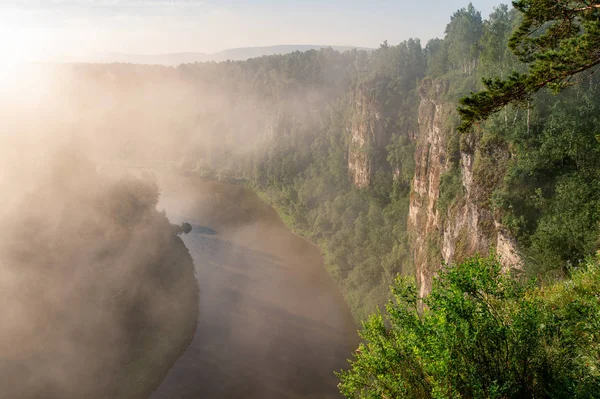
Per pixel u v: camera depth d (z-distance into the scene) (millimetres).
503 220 38625
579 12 15078
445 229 56938
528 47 16797
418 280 69188
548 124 41656
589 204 30375
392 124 119000
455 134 63281
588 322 9898
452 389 8883
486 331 9258
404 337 10195
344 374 11039
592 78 46562
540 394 8883
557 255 27047
